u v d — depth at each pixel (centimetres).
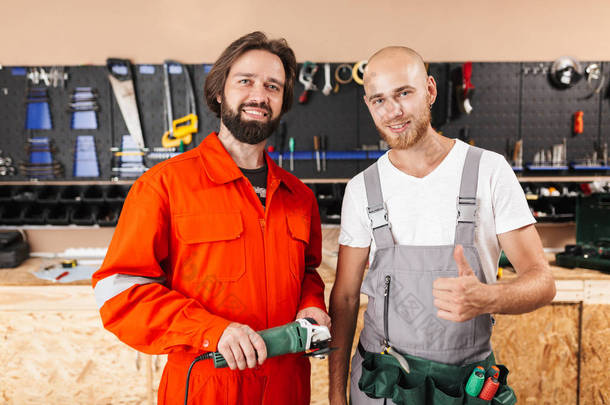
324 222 278
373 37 288
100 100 276
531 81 282
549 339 230
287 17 286
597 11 290
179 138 278
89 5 279
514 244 112
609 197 251
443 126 282
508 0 289
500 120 283
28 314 223
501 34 290
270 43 121
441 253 114
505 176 114
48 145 275
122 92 274
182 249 110
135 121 275
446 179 117
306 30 287
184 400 110
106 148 277
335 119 283
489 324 117
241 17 285
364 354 122
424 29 289
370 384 113
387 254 119
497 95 282
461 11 288
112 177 277
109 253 108
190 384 111
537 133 284
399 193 121
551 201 284
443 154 120
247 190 120
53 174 274
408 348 113
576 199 266
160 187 111
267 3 285
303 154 279
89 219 272
